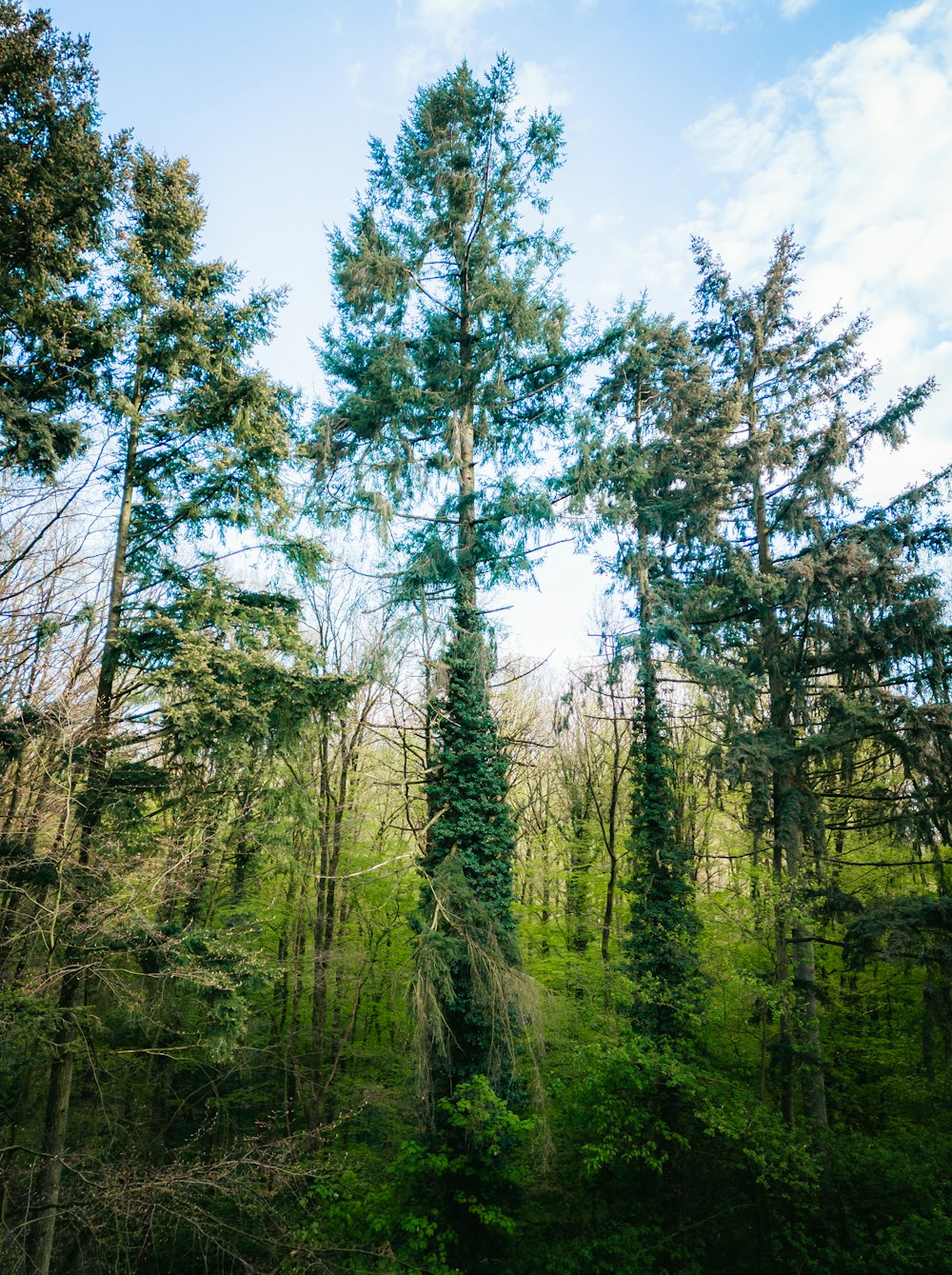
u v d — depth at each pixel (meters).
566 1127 12.20
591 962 14.39
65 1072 8.03
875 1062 12.45
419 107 13.38
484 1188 10.90
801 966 12.38
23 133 8.53
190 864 9.17
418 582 12.36
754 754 12.27
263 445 9.63
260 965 7.95
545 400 13.86
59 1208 8.03
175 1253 10.84
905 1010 13.20
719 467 14.16
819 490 14.02
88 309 8.81
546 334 12.96
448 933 11.35
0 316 8.28
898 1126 11.88
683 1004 12.01
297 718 8.91
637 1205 11.80
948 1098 11.94
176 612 9.14
